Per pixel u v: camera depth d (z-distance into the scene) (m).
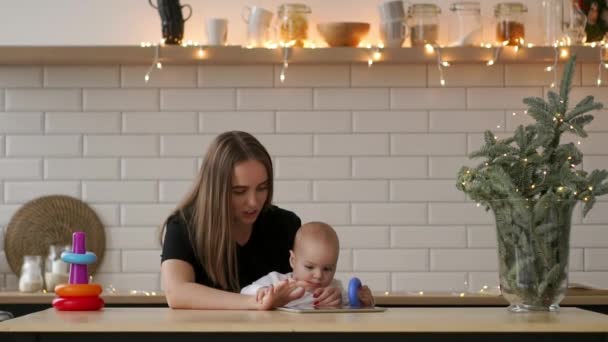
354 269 4.77
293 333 2.20
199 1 4.83
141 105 4.79
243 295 2.73
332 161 4.79
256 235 3.23
